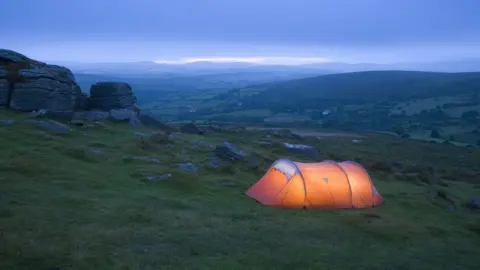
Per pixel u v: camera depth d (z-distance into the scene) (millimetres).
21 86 40750
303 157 45938
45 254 13812
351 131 161625
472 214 29281
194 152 38500
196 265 14750
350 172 27812
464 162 73875
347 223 22812
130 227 18156
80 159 29750
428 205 29375
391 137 142125
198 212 22188
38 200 20172
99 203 21281
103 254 14609
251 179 32094
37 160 27312
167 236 17609
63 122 40719
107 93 53594
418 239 21094
